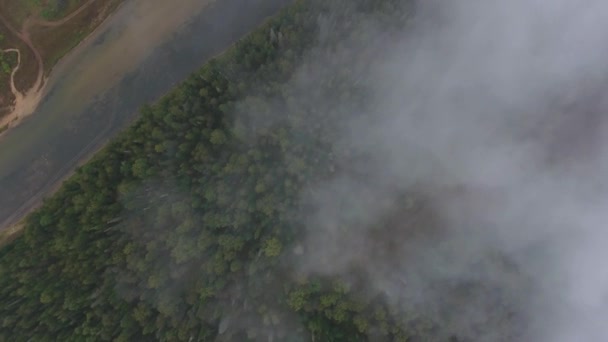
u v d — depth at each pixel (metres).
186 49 54.53
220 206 47.00
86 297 46.78
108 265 47.84
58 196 49.62
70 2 53.28
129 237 47.66
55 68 54.44
